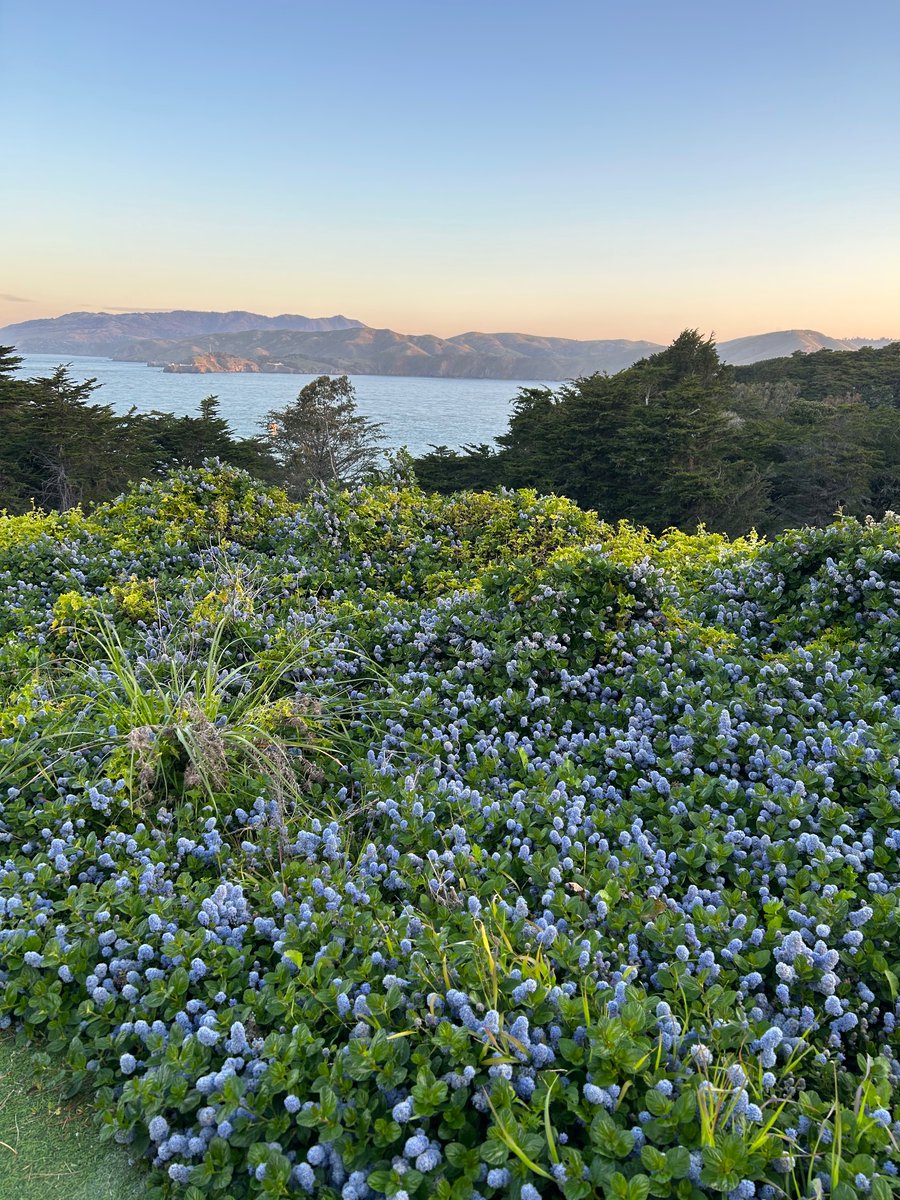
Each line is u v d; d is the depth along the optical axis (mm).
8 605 5227
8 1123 2062
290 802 3266
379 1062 1855
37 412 36812
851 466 36281
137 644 4688
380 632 4672
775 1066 1985
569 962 2139
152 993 2182
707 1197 1573
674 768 3242
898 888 2426
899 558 4605
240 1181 1808
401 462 8273
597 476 38594
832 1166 1569
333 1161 1744
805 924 2299
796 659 3910
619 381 41781
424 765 3395
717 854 2625
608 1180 1552
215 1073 1907
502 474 42156
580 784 3186
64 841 2879
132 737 3191
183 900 2566
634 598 4648
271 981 2207
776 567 5305
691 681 3965
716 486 34188
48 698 3885
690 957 2275
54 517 6891
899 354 72438
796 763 3098
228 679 3900
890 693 3957
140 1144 1982
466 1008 1900
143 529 6797
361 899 2533
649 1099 1686
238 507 7168
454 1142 1708
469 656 4262
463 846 2746
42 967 2361
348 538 6484
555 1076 1764
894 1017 2141
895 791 2793
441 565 6316
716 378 52781
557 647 4172
